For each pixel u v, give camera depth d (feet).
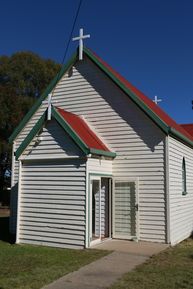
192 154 67.82
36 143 51.11
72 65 60.39
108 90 56.90
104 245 49.01
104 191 54.85
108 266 37.78
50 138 50.19
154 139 52.80
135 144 54.03
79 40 59.47
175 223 53.72
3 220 88.53
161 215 51.37
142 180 53.01
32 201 51.11
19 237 51.60
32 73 166.30
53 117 49.90
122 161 54.54
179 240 55.31
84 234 46.96
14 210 63.77
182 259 41.39
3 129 150.20
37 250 46.14
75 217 47.73
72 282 32.07
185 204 60.34
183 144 60.90
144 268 36.99
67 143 48.93
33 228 50.70
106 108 56.70
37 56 171.22
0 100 149.18
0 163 155.02
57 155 49.42
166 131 51.70
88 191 47.57
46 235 49.55
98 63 57.82
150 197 52.24
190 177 65.46
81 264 38.55
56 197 49.29
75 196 47.96
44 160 50.60
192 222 64.75
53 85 61.41
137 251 45.34
